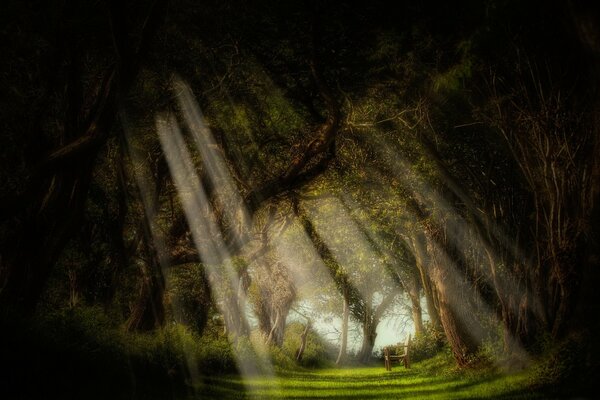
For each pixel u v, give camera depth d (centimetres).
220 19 1600
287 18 1543
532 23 1175
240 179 2056
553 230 1367
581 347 1105
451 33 1395
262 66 1727
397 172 2181
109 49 1514
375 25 1486
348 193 2350
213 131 2072
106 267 2055
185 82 1786
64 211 1330
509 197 1820
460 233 2206
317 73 1580
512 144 1505
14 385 837
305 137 1970
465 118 1797
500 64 1361
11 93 1394
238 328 3509
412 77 1616
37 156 1388
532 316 1589
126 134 1873
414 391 1597
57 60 1387
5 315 997
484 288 2136
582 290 1173
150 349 1489
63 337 1079
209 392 1510
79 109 1405
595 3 916
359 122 1864
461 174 1991
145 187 2170
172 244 2195
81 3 1345
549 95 1338
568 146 1319
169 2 1445
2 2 1264
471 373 1839
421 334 3853
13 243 1310
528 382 1169
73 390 938
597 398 914
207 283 3100
